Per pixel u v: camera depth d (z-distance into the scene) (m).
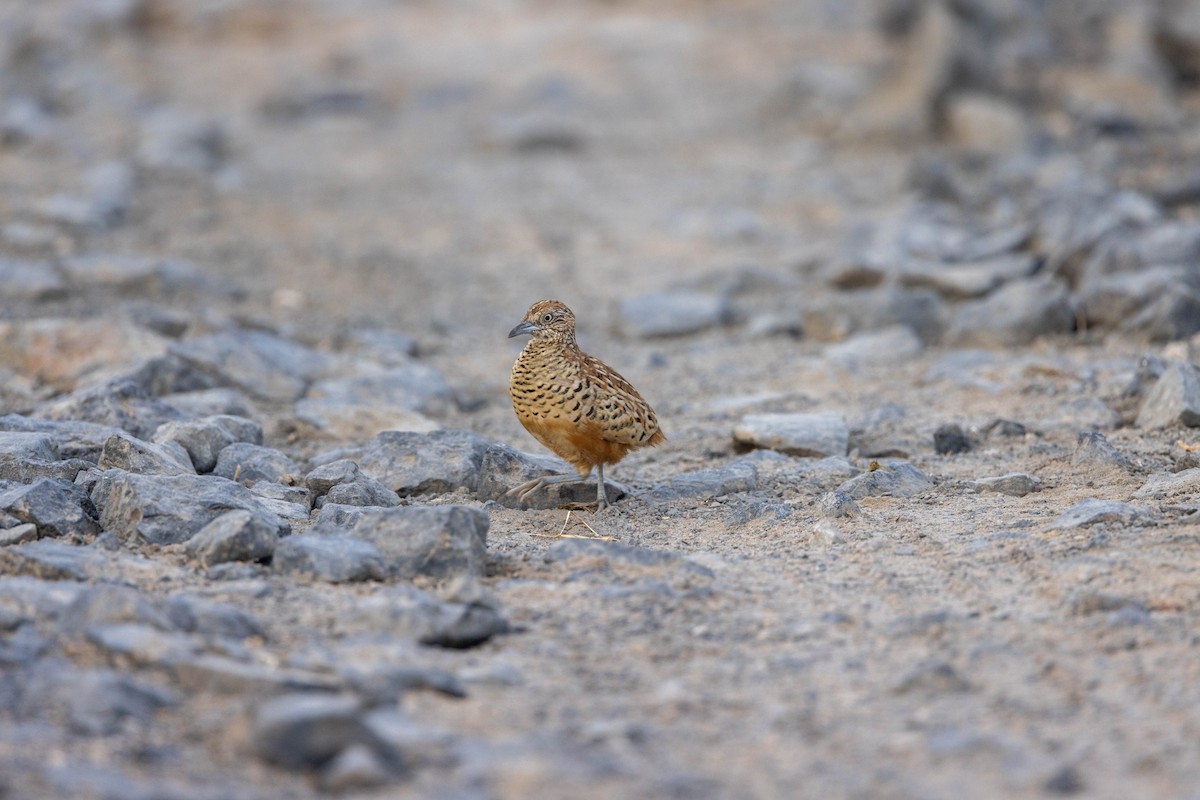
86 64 38.19
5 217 22.86
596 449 10.70
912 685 7.24
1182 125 27.16
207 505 9.62
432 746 6.47
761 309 19.08
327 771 6.20
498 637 7.98
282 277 21.17
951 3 30.23
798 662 7.64
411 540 8.99
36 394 14.48
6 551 8.74
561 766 6.32
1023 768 6.29
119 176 26.00
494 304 20.36
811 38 39.50
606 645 7.91
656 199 26.61
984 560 9.18
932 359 15.95
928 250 19.84
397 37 41.00
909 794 6.13
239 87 36.94
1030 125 27.92
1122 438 12.15
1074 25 32.78
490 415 14.71
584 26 41.59
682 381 15.89
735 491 11.32
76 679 6.88
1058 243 19.00
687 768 6.39
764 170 28.31
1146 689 7.11
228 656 7.40
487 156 30.44
